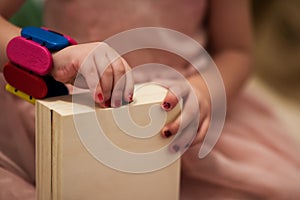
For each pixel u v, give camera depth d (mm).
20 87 537
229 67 851
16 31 632
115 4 797
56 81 540
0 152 699
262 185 759
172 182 582
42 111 506
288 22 1387
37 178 538
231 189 754
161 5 815
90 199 519
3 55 607
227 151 820
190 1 842
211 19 907
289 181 779
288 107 1265
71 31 819
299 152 879
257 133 893
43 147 515
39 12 951
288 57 1375
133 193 550
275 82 1347
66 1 812
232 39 897
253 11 1416
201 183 748
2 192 621
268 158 819
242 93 991
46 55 505
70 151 490
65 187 498
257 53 1405
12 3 799
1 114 731
